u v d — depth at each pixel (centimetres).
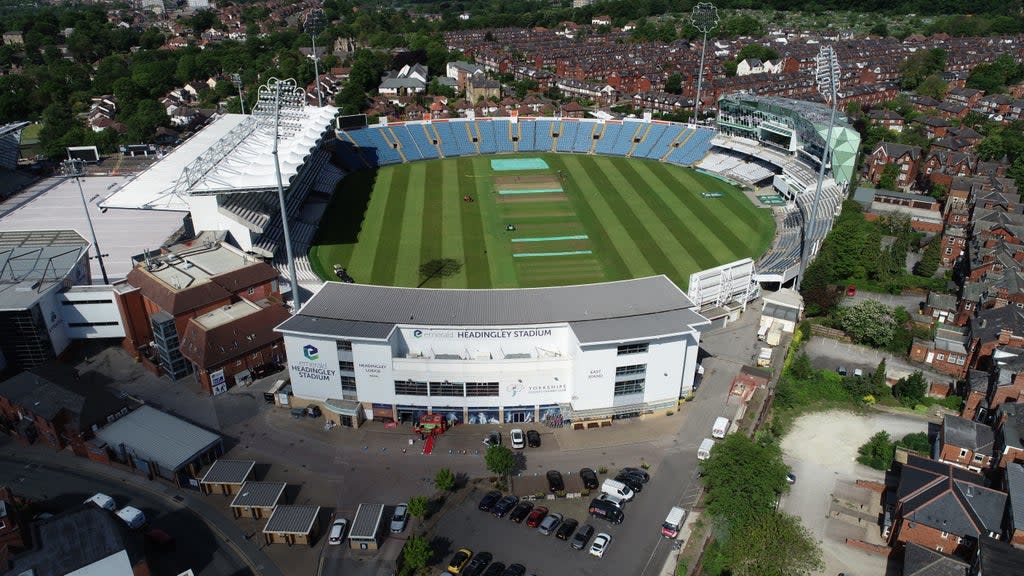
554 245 14650
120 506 7531
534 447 8438
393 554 6919
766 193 18125
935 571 6341
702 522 7312
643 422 8950
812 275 12050
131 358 10369
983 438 8062
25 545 6919
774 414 9275
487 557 6806
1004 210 15225
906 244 14025
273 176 13100
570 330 8662
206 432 8288
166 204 12688
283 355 10131
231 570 6744
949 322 11600
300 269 13225
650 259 13938
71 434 8269
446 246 14588
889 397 9675
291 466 8106
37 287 10000
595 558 6862
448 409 8819
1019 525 6488
